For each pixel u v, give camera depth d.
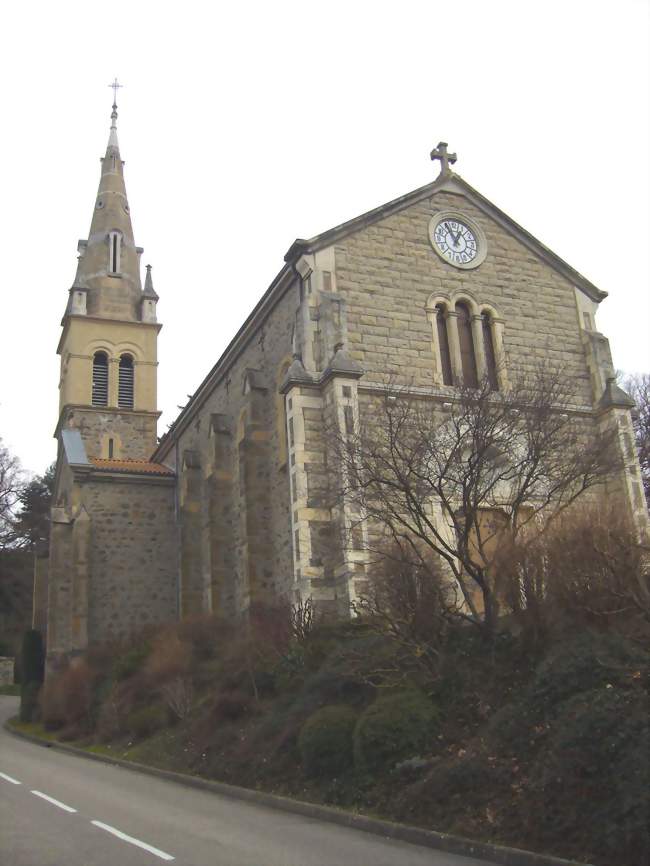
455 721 14.81
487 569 16.47
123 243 52.94
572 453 21.83
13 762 21.94
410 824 12.31
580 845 10.11
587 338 29.28
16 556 63.16
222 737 19.66
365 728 14.64
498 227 29.86
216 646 26.91
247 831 12.45
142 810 14.05
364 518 21.72
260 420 30.55
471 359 28.17
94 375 49.62
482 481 17.83
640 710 11.14
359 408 25.30
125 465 39.88
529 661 15.21
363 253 27.56
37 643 39.34
